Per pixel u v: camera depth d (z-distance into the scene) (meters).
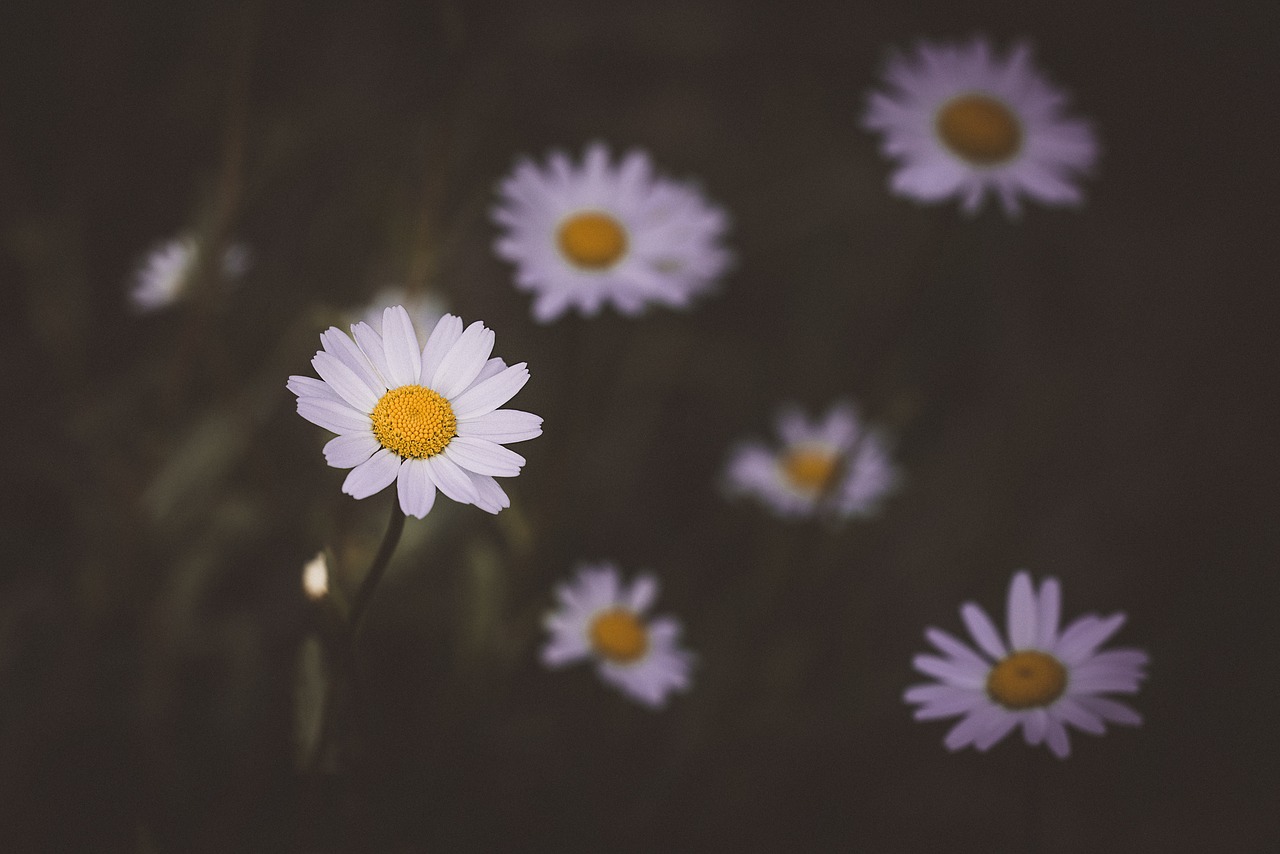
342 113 0.56
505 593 0.46
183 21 0.54
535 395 0.54
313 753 0.35
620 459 0.57
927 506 0.59
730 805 0.47
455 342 0.31
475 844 0.42
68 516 0.47
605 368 0.57
